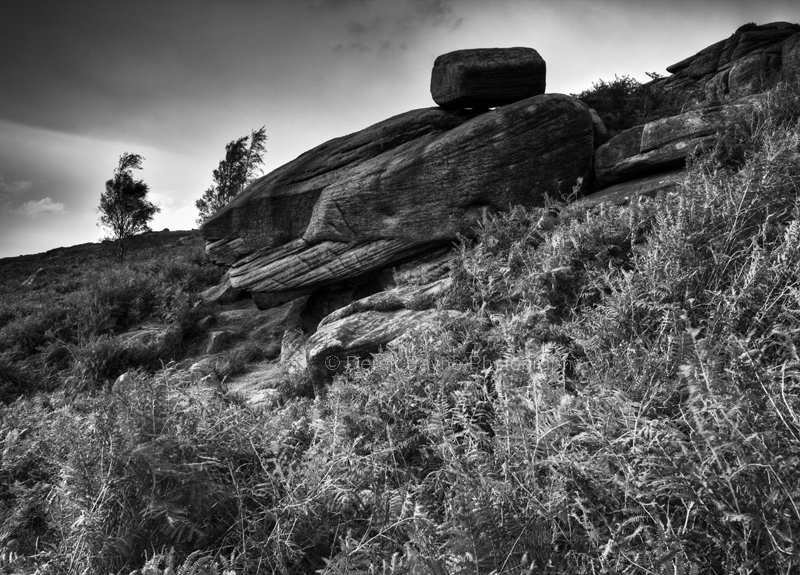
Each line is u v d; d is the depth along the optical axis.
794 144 4.17
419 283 8.80
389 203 9.31
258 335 11.55
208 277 15.90
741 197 3.96
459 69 9.62
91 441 2.28
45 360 11.41
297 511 2.17
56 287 20.67
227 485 2.36
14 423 4.51
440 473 2.34
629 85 12.20
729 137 6.60
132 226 31.11
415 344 4.06
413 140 9.88
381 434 2.93
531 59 9.66
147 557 2.02
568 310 4.60
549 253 5.41
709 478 1.40
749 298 2.73
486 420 2.73
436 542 1.70
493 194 8.71
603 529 1.60
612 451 1.66
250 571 2.06
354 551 1.78
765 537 1.37
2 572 2.18
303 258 10.38
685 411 1.93
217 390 3.04
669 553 1.33
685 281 3.33
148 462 2.14
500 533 1.62
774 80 9.90
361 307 7.88
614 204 7.16
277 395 6.76
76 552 2.07
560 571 1.52
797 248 2.88
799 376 1.61
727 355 2.01
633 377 2.43
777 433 1.43
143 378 2.61
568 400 1.95
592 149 8.83
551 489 1.74
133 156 31.30
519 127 8.62
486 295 5.68
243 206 11.09
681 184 5.17
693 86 20.94
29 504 2.90
